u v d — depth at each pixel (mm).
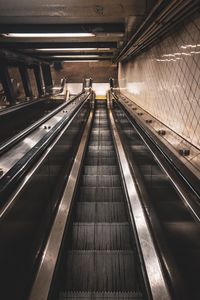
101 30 6152
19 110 8008
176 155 2896
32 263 2234
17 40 8125
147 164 3584
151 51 6633
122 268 2439
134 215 2914
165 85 5199
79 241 2906
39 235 2588
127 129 6004
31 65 12508
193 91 3688
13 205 1831
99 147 6586
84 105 8602
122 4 4504
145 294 2068
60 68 19828
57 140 3594
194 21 3572
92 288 2283
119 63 17312
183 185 2207
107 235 2955
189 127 3854
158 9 3521
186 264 2143
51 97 13086
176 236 2338
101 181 4523
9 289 1767
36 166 2482
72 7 4633
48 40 8266
